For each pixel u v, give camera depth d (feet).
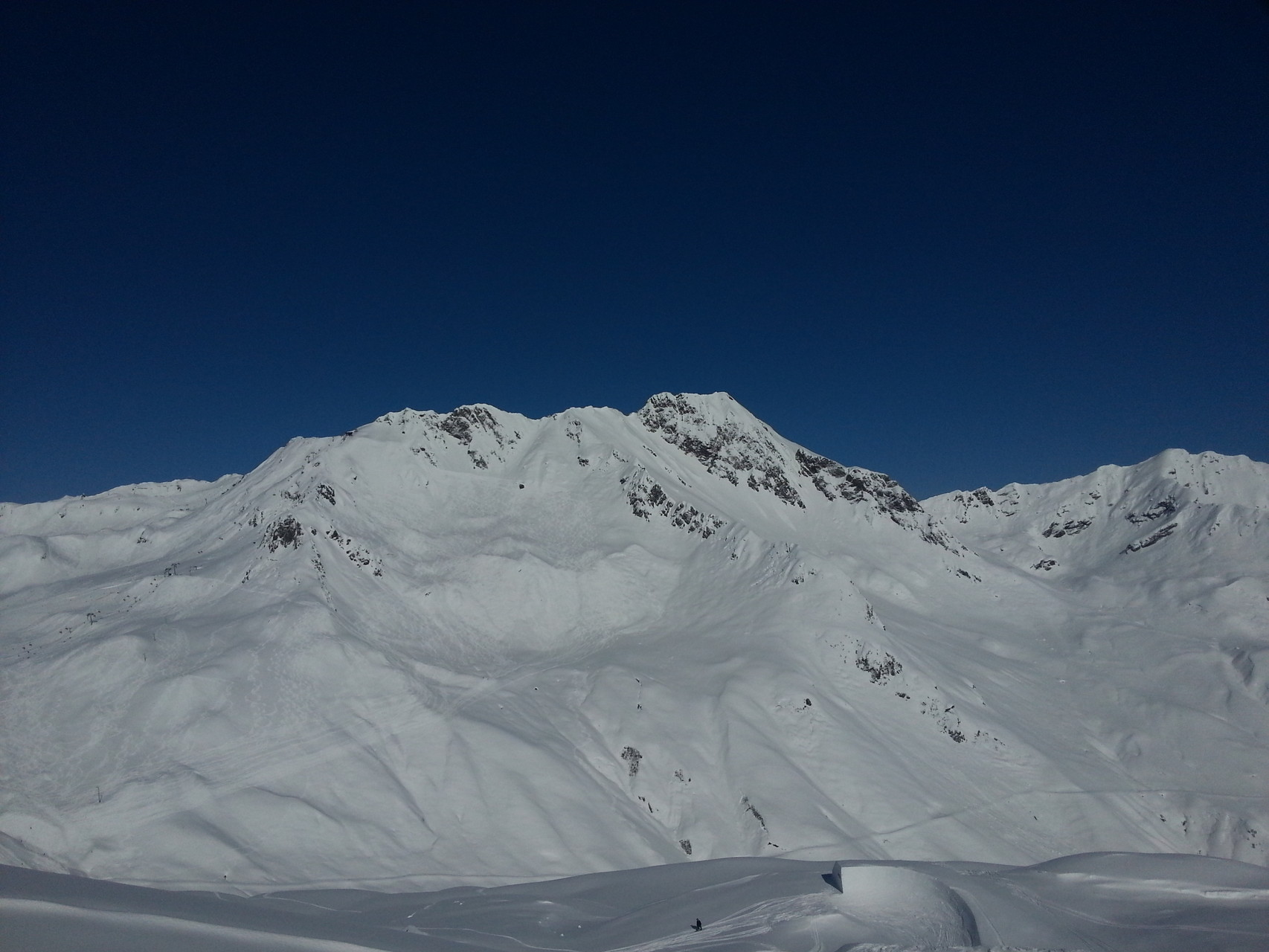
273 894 142.51
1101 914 108.58
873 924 107.86
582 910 126.82
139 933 65.87
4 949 57.88
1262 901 109.40
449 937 102.42
